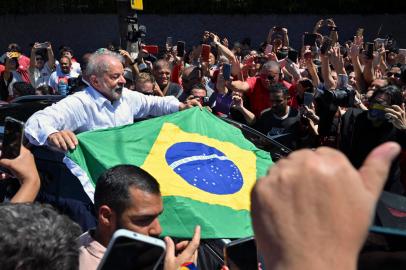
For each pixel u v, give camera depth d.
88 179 2.73
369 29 15.74
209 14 15.60
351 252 0.61
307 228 0.62
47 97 4.21
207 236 2.53
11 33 15.55
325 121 4.60
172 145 2.95
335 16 15.62
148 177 2.12
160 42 15.68
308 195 0.62
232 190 2.79
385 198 2.02
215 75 6.25
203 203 2.64
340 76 5.04
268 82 5.20
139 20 15.60
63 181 2.91
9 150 1.73
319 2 15.47
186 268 2.06
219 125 3.24
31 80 8.54
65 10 15.41
